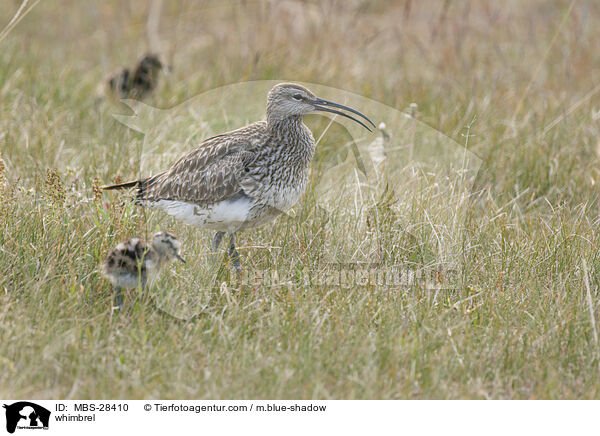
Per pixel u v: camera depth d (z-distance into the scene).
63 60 21.48
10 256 10.57
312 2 23.61
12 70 19.11
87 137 16.06
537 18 23.70
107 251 10.70
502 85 18.89
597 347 9.34
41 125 15.80
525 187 14.23
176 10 24.91
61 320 9.48
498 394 8.92
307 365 8.92
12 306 9.70
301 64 19.66
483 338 9.73
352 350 9.26
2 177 11.38
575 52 20.31
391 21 23.45
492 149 14.98
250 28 22.42
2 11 25.06
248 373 8.81
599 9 23.58
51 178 11.27
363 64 20.52
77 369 8.81
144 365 8.91
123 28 24.34
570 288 10.79
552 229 12.08
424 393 8.84
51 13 25.34
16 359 8.86
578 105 16.94
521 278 11.10
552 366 9.15
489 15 22.61
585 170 14.59
